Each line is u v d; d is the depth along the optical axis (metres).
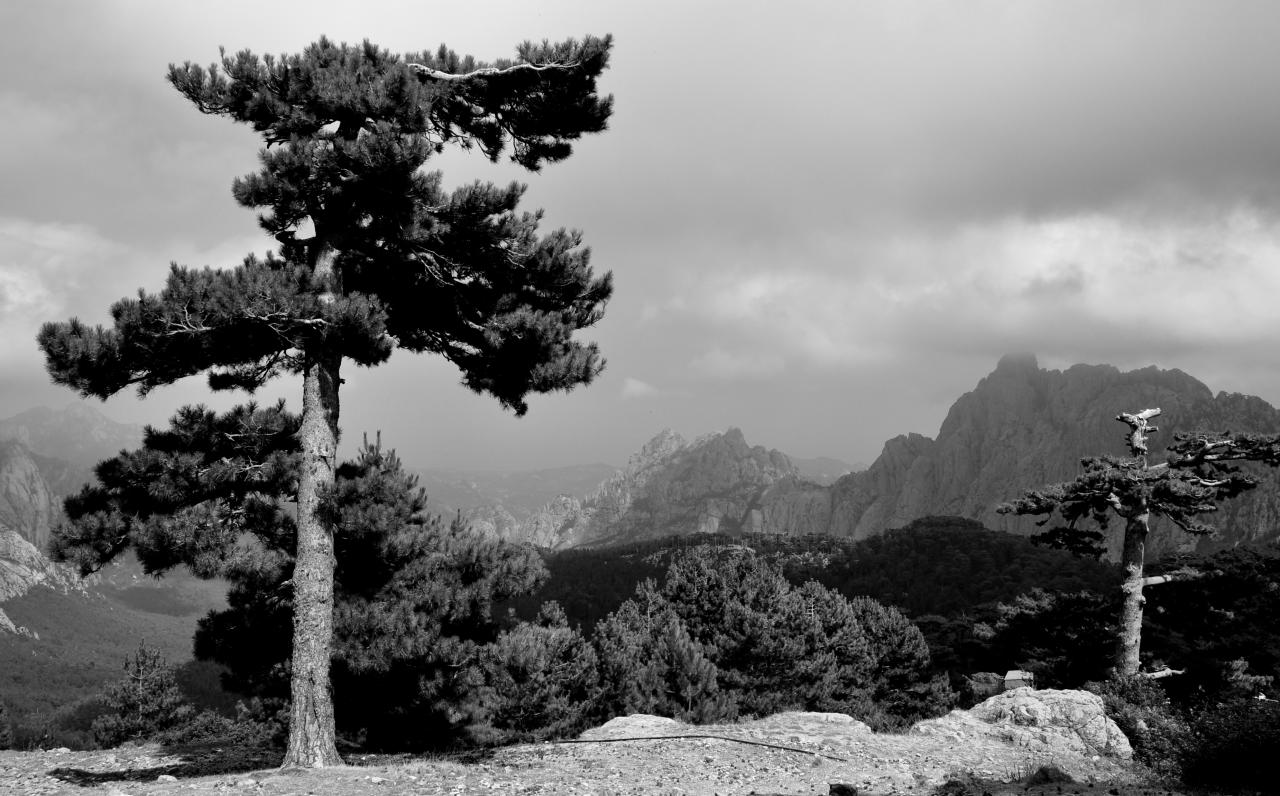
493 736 20.80
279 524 15.84
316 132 14.52
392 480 16.80
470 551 17.08
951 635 65.38
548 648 31.78
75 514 14.40
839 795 11.50
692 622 51.19
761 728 18.73
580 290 16.41
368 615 15.10
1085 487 29.55
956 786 11.82
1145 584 29.86
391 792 11.88
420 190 13.91
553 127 16.88
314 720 14.03
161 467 14.55
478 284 16.28
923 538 153.50
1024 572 110.81
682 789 12.41
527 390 16.62
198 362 14.49
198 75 14.02
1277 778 11.86
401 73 13.59
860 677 53.00
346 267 15.63
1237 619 30.72
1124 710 18.83
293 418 16.06
